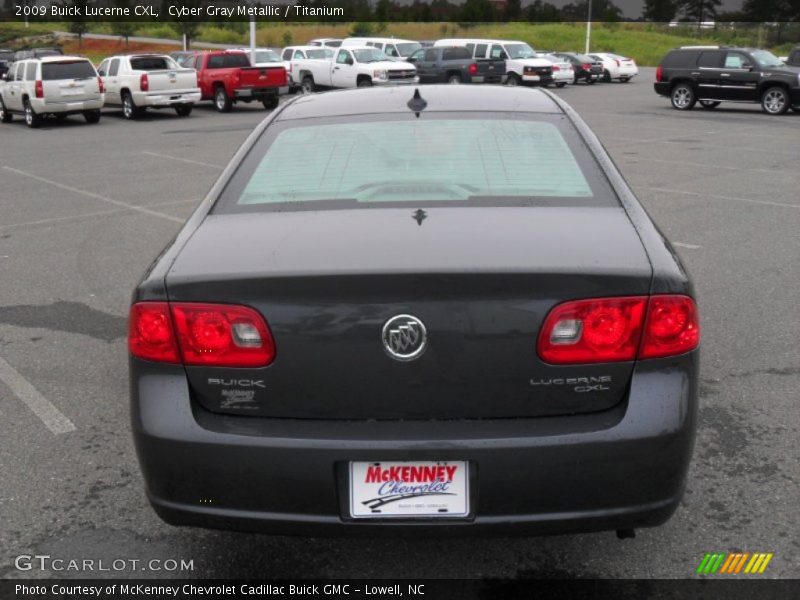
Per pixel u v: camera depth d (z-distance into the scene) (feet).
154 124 77.71
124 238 29.66
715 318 19.86
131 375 9.09
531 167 11.01
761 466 12.75
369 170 10.99
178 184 41.86
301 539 11.09
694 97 84.74
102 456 13.50
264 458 8.46
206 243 9.59
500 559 10.53
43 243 29.04
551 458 8.32
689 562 10.39
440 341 8.37
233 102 90.33
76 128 76.23
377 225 9.66
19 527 11.46
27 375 16.99
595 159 11.29
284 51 112.27
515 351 8.40
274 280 8.40
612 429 8.39
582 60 130.82
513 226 9.56
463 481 8.45
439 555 10.66
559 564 10.41
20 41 237.86
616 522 8.59
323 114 12.53
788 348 17.88
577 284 8.38
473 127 11.88
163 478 8.79
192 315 8.66
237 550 10.87
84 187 41.55
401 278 8.26
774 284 22.65
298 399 8.58
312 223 9.86
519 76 112.57
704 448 13.35
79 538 11.19
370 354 8.43
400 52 118.93
